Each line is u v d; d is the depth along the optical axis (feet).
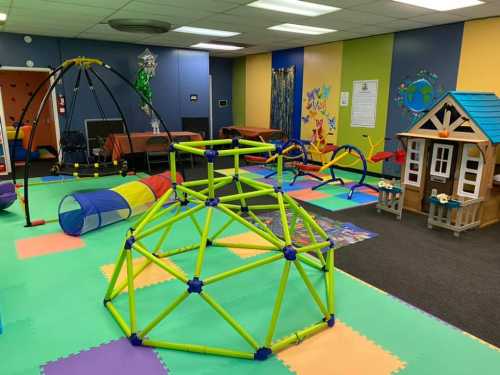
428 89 18.93
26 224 13.00
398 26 18.54
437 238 12.25
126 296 8.55
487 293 8.84
